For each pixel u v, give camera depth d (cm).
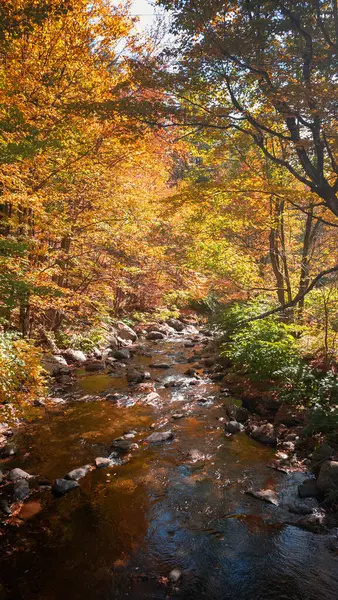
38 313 1023
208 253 1091
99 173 989
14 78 733
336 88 516
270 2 571
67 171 905
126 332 1589
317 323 1029
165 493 545
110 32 856
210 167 1122
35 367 607
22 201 730
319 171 630
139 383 1016
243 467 614
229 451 664
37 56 779
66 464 616
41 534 462
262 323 995
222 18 583
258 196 894
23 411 605
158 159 1164
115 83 830
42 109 744
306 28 602
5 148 659
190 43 597
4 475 575
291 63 588
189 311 2206
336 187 625
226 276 1083
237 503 524
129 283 1397
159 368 1178
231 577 404
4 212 927
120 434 723
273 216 998
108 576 404
